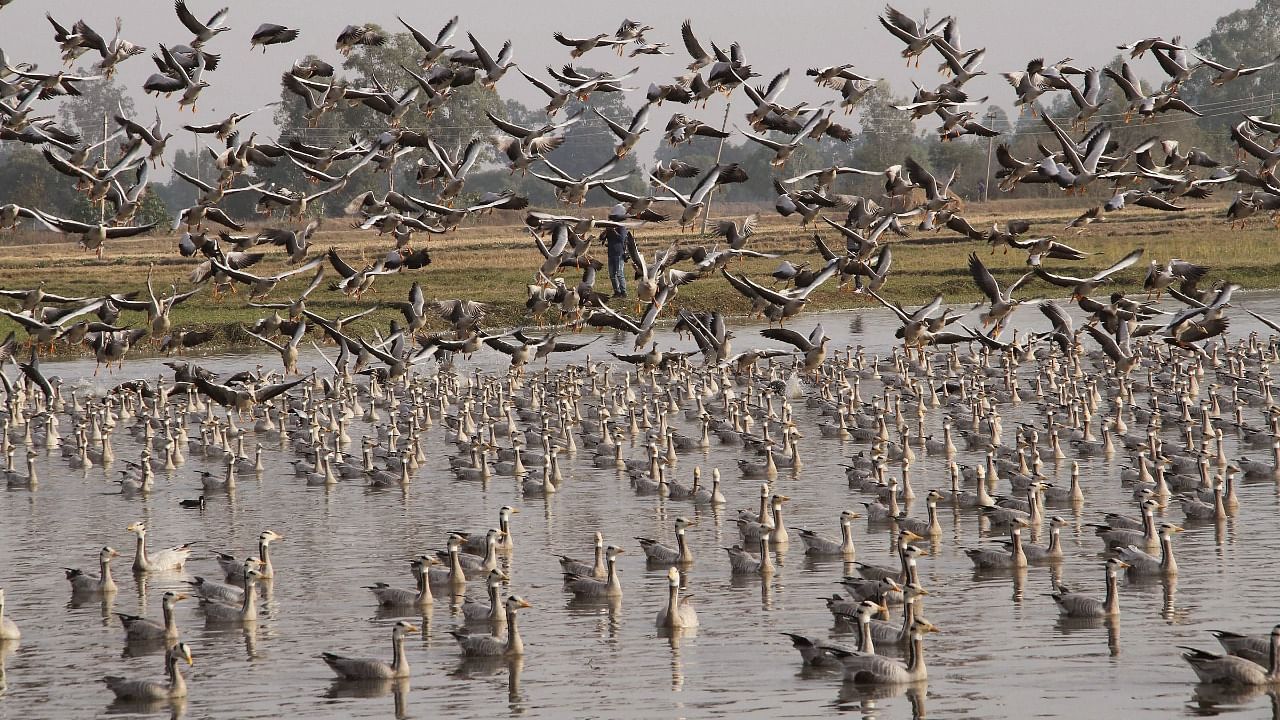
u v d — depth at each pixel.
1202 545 43.97
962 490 53.53
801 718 29.66
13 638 37.25
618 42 42.44
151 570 44.84
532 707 30.91
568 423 70.25
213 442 70.31
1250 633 34.38
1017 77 43.16
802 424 74.69
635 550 46.38
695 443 67.88
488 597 40.66
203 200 43.00
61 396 83.94
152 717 31.02
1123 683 31.22
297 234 44.91
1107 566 36.28
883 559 43.78
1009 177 42.84
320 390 89.00
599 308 45.66
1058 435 65.94
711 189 42.78
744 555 42.84
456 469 62.03
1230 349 90.56
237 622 38.72
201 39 41.59
